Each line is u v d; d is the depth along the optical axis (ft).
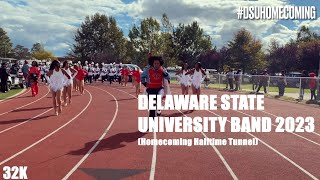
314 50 214.90
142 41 221.46
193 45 291.38
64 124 41.70
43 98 72.69
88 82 146.00
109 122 43.29
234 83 106.32
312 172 24.04
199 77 56.65
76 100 69.51
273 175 23.24
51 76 49.03
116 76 149.18
